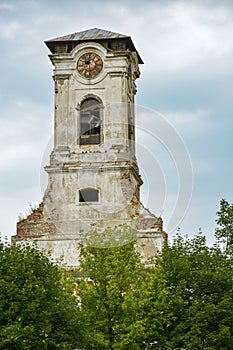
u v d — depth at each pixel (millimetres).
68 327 34875
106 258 39375
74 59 55719
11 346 32094
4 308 33688
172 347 37031
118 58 55531
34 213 53062
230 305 38438
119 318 38031
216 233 44219
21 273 35219
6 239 37781
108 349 36750
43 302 34594
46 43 55625
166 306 37812
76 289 39125
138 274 39594
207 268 40562
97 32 56219
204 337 37938
